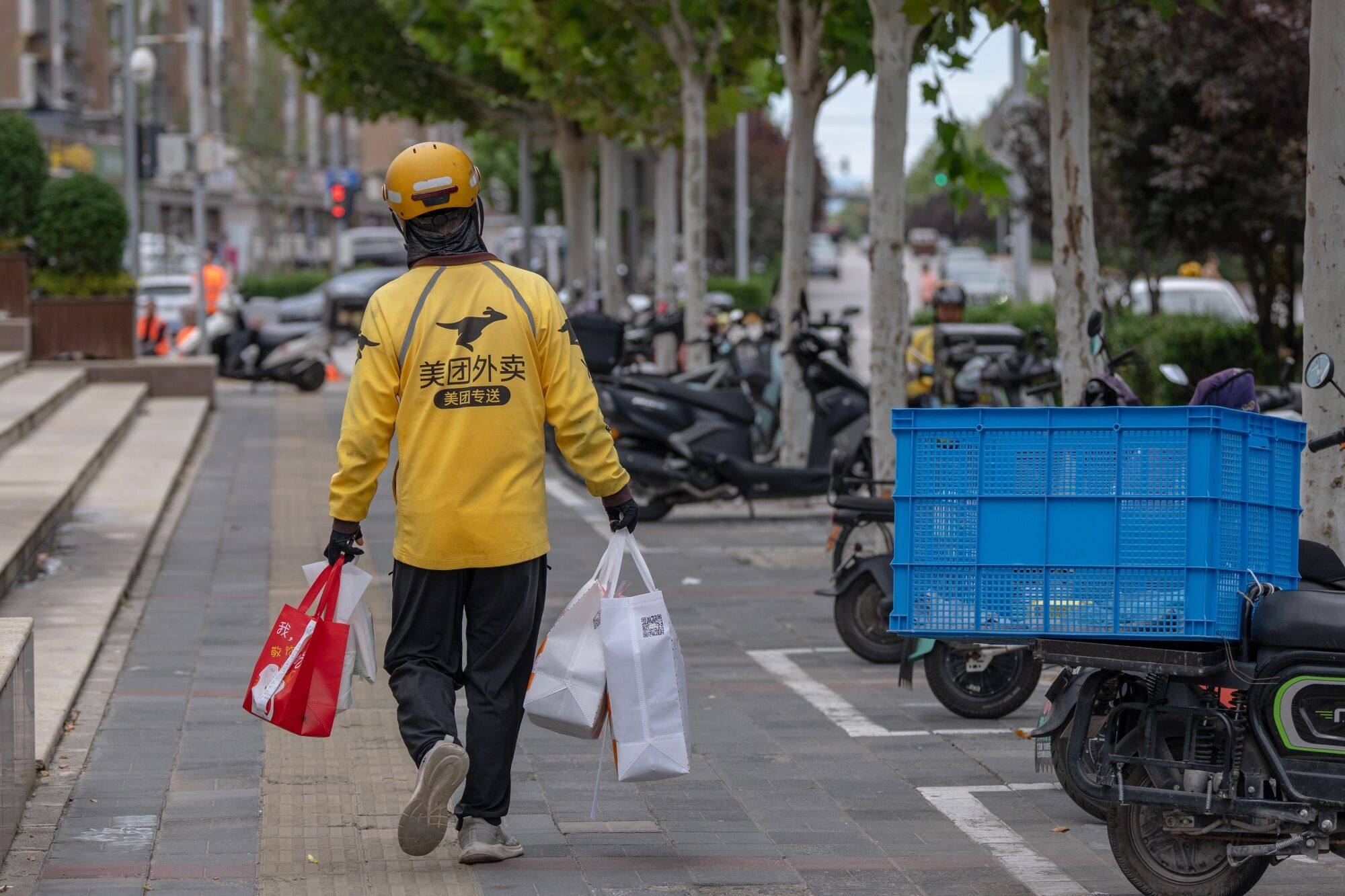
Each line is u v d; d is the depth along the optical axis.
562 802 9.20
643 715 7.75
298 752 10.00
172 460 24.03
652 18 27.78
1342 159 10.40
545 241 75.75
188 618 14.32
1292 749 7.14
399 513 7.78
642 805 9.19
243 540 18.64
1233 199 28.33
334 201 49.72
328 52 40.69
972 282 72.69
